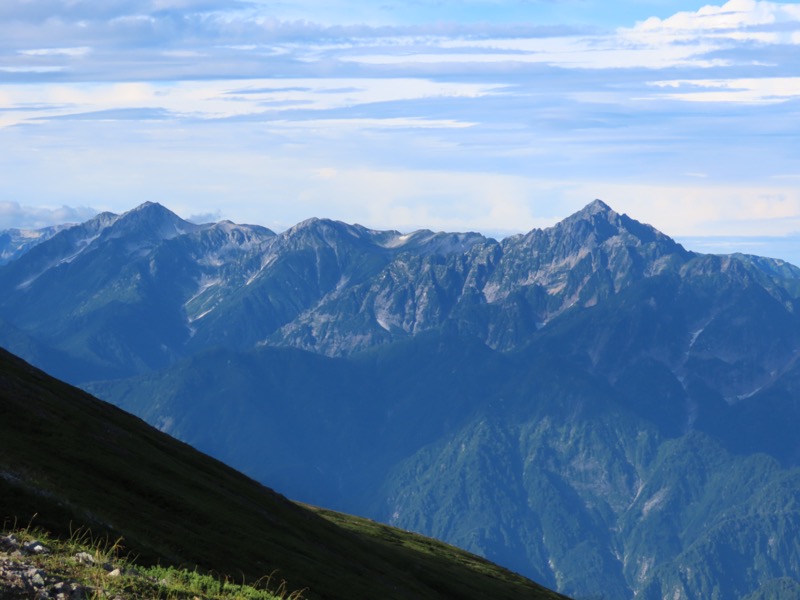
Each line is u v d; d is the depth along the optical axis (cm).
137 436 11662
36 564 3962
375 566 11806
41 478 7069
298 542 10206
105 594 3747
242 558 8019
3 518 5800
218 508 9662
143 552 6372
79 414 10500
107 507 7294
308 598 7656
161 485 9144
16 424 9006
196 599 4056
